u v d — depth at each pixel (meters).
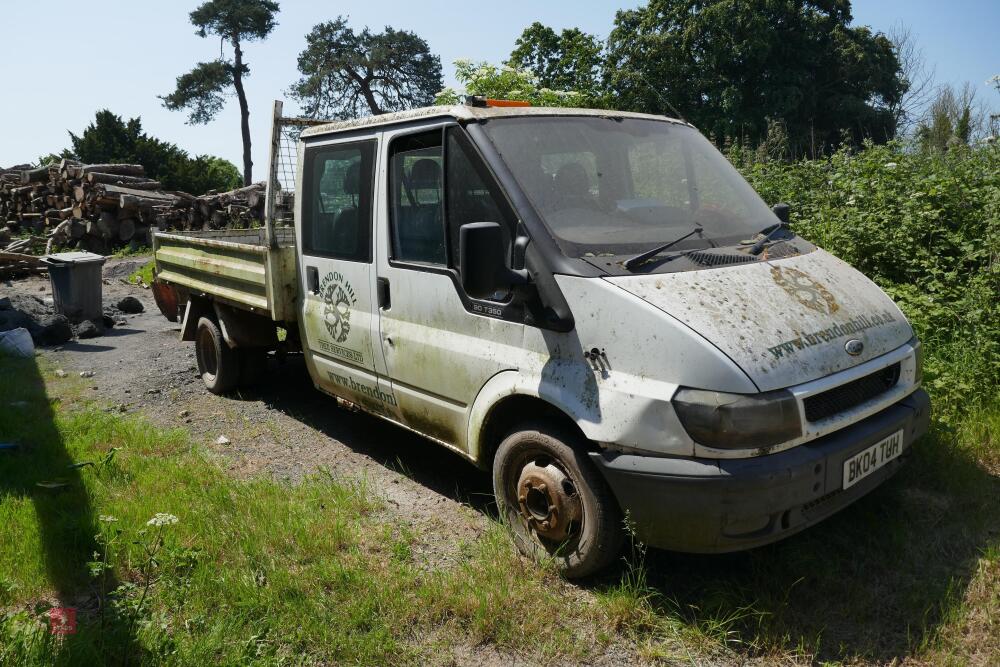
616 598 3.16
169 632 3.07
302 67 47.00
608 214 3.59
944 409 4.61
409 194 4.10
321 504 4.21
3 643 2.88
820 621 3.06
